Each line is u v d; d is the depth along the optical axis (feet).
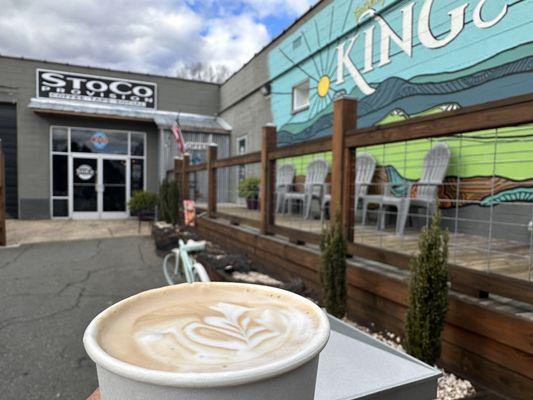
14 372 7.14
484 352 5.83
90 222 31.40
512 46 11.53
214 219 19.54
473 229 13.03
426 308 5.97
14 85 31.50
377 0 16.93
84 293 11.98
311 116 22.39
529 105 5.04
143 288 12.55
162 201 25.58
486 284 6.00
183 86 37.60
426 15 14.52
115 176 34.71
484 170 12.58
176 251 12.55
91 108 32.99
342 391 3.77
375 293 8.06
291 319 2.55
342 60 19.49
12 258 17.26
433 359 6.00
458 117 6.09
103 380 1.93
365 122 17.99
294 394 1.91
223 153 35.50
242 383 1.72
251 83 30.81
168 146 33.50
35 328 9.15
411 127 6.98
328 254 8.05
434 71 14.25
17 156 31.89
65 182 33.30
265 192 13.39
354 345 4.90
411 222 15.51
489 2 12.18
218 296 3.03
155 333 2.31
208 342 2.17
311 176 19.77
